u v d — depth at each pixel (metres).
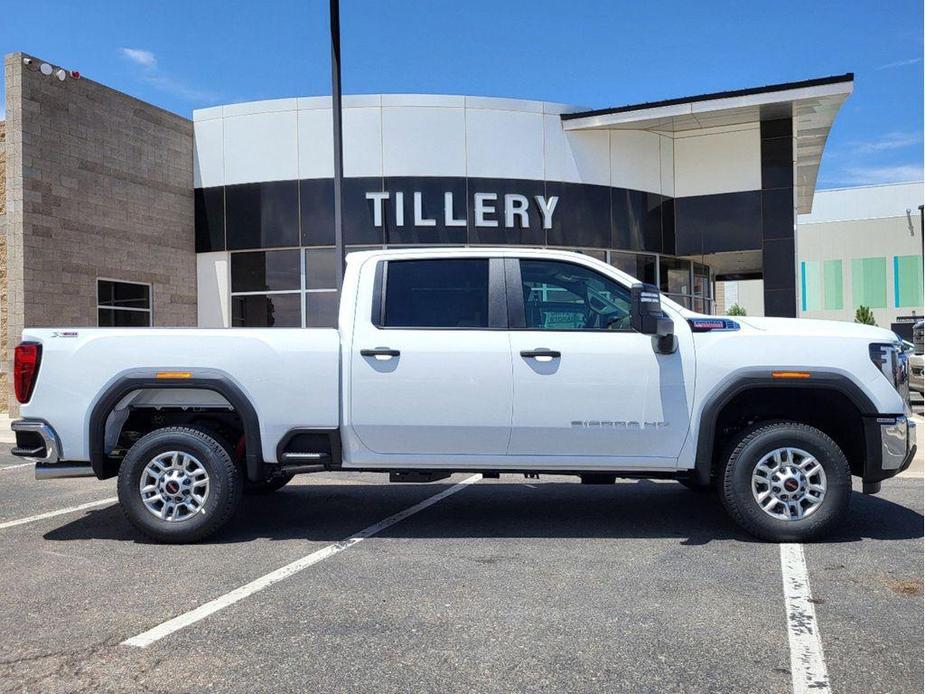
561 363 5.32
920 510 6.40
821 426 5.77
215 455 5.44
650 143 17.14
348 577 4.71
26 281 13.57
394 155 16.05
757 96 15.19
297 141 16.34
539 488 7.68
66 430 5.45
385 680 3.30
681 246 17.45
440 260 5.62
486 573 4.78
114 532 5.93
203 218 17.00
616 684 3.25
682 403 5.30
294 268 16.62
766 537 5.35
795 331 5.38
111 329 5.52
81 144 14.60
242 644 3.69
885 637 3.70
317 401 5.39
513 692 3.18
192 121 17.11
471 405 5.34
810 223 57.81
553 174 16.47
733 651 3.56
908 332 54.44
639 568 4.85
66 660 3.52
